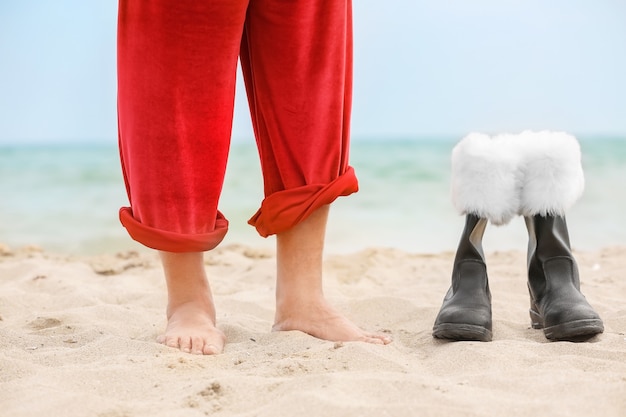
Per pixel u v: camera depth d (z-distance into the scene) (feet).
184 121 5.94
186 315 6.53
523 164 6.81
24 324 7.86
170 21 5.73
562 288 6.76
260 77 6.31
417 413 4.43
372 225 23.61
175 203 6.09
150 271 12.19
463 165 6.82
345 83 6.40
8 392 4.93
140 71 5.86
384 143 77.61
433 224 23.75
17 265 12.23
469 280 6.86
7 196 32.81
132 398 4.98
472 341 6.41
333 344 6.05
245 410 4.71
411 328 7.48
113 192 34.14
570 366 5.41
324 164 6.38
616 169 39.11
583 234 20.66
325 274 12.06
